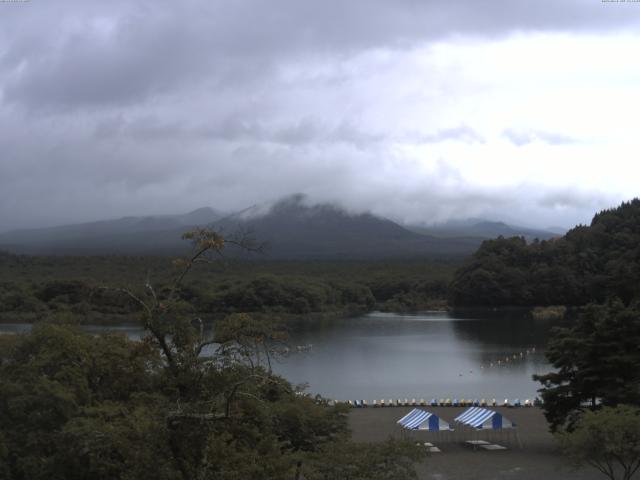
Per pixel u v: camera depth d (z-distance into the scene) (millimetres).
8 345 53094
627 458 51656
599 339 62094
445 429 65250
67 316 60094
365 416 82875
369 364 131625
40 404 41781
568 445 48688
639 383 59375
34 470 39125
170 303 25469
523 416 81875
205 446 25609
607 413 48344
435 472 57062
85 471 38250
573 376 64125
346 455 33719
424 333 185000
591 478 54312
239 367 25812
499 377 117562
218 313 134625
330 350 151375
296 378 116500
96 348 47188
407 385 110312
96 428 32844
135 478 24875
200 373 25391
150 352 25969
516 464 59406
